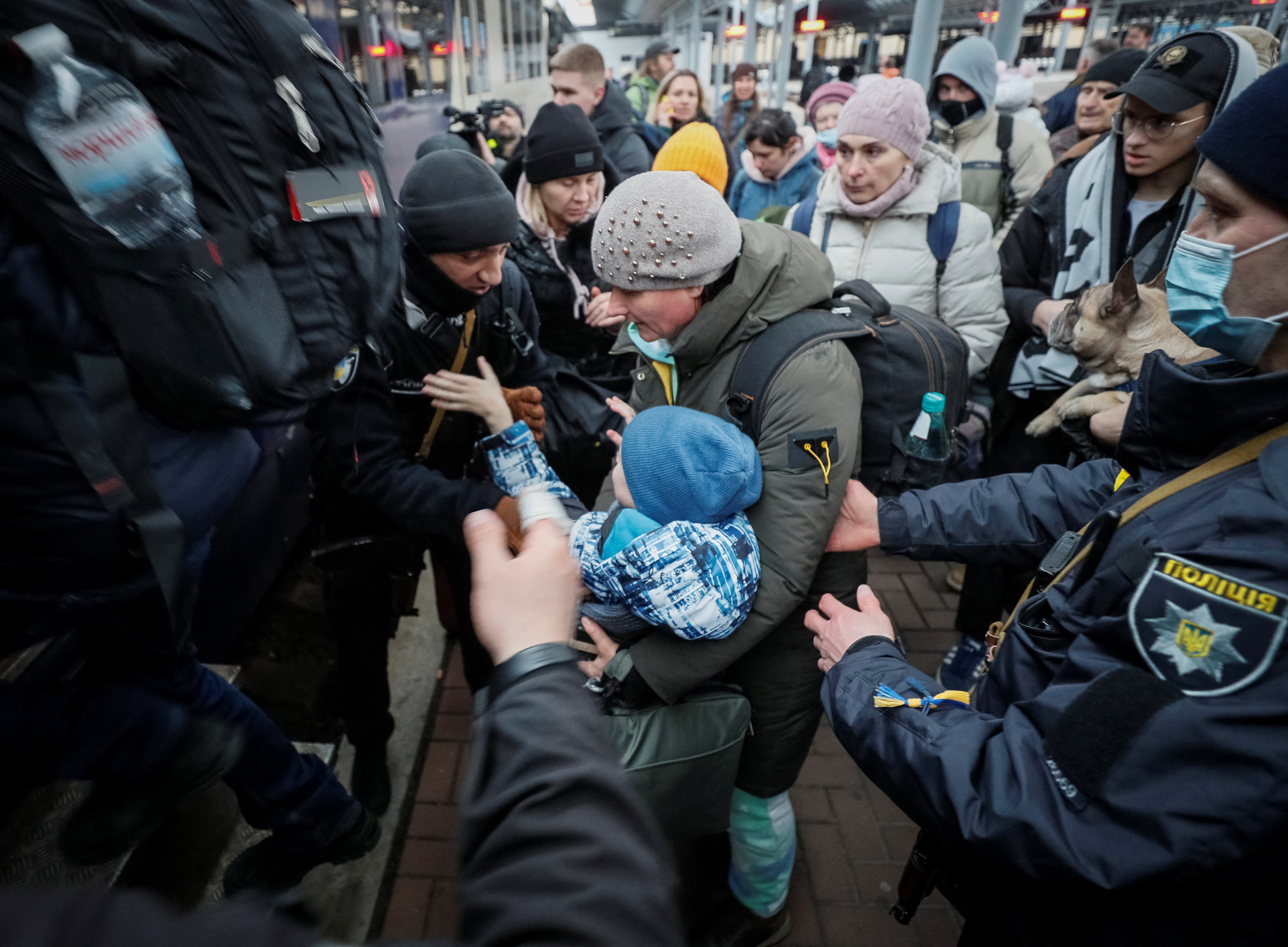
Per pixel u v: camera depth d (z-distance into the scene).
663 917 0.55
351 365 1.21
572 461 2.38
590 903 0.53
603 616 1.49
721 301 1.39
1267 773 0.74
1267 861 0.77
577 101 4.40
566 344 2.86
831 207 2.68
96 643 1.31
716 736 1.49
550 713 0.66
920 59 6.52
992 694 1.15
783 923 2.01
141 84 0.71
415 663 2.93
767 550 1.41
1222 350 0.94
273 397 0.83
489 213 1.60
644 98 7.60
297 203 0.82
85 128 0.66
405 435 1.87
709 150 2.71
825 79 7.95
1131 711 0.81
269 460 2.89
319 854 1.76
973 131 3.62
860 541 1.52
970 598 2.50
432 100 4.65
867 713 1.14
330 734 2.61
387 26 3.81
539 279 2.75
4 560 0.84
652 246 1.33
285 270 0.82
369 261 0.92
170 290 0.73
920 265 2.55
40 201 0.68
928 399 1.62
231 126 0.77
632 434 1.39
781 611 1.41
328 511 1.93
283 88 0.81
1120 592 0.92
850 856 2.26
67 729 1.24
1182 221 2.17
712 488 1.31
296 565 3.37
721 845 2.22
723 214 1.35
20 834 1.63
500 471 1.75
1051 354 2.40
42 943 0.41
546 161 2.53
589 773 0.61
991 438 2.73
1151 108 2.04
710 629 1.36
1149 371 0.96
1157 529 0.91
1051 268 2.52
